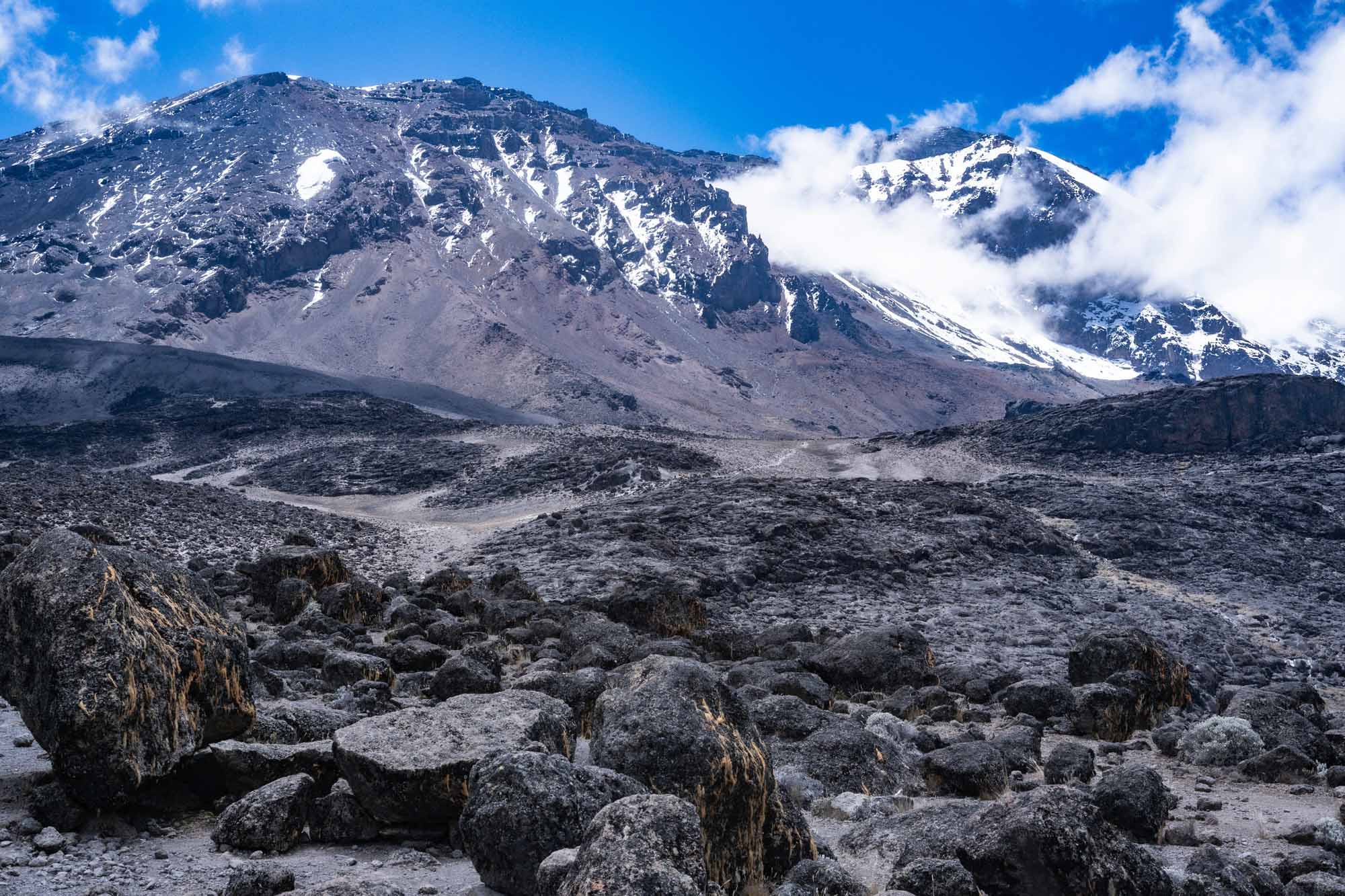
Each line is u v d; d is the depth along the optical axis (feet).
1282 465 312.50
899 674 66.74
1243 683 117.50
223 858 25.70
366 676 48.75
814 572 166.40
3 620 30.09
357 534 191.31
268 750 29.63
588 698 42.63
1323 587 190.19
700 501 220.43
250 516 176.04
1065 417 374.22
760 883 24.94
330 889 20.06
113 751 27.43
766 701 43.27
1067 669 103.04
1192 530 224.53
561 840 23.04
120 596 29.73
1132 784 32.78
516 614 78.54
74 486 157.69
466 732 29.04
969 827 26.37
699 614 91.97
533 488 287.07
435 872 25.22
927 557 184.03
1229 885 24.13
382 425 437.99
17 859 24.56
